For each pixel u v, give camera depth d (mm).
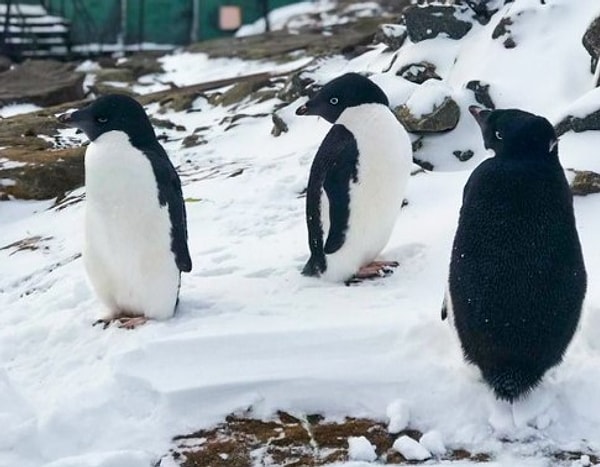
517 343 6164
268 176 11602
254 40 28641
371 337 6941
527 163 6215
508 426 6211
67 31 32969
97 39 34094
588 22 12023
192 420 6438
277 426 6406
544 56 11992
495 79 12016
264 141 13867
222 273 8625
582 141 10102
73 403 6535
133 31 34562
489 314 6156
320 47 23781
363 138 7898
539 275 6062
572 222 6215
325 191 7949
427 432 6258
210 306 7805
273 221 10055
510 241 6090
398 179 8047
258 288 8156
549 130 6293
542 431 6207
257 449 6195
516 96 11555
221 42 29266
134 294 7574
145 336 7160
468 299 6238
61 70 24266
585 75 11461
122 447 6242
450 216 9289
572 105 10344
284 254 8961
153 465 6074
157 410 6469
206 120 16547
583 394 6418
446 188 10188
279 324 7188
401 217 9750
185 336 6949
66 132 16656
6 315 8391
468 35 13617
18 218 12680
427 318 7121
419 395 6516
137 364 6812
